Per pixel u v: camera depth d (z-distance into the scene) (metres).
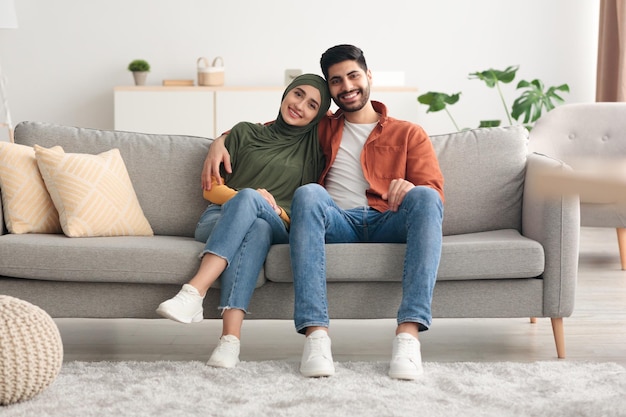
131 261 2.62
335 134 2.99
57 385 2.34
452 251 2.63
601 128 4.39
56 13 6.03
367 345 2.97
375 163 2.90
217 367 2.52
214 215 2.83
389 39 6.09
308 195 2.59
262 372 2.48
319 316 2.49
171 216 3.09
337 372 2.48
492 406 2.18
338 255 2.62
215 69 5.78
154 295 2.68
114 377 2.41
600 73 5.80
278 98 5.69
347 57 2.94
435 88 6.12
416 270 2.52
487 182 3.07
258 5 6.06
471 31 6.09
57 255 2.62
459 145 3.12
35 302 2.67
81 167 2.88
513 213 3.06
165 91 5.65
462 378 2.42
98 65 6.07
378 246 2.64
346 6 6.06
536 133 4.44
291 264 2.59
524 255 2.64
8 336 2.14
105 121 6.11
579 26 6.07
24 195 2.86
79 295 2.68
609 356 2.79
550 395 2.27
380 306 2.68
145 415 2.09
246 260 2.59
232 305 2.56
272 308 2.68
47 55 6.05
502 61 6.10
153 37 6.07
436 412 2.12
